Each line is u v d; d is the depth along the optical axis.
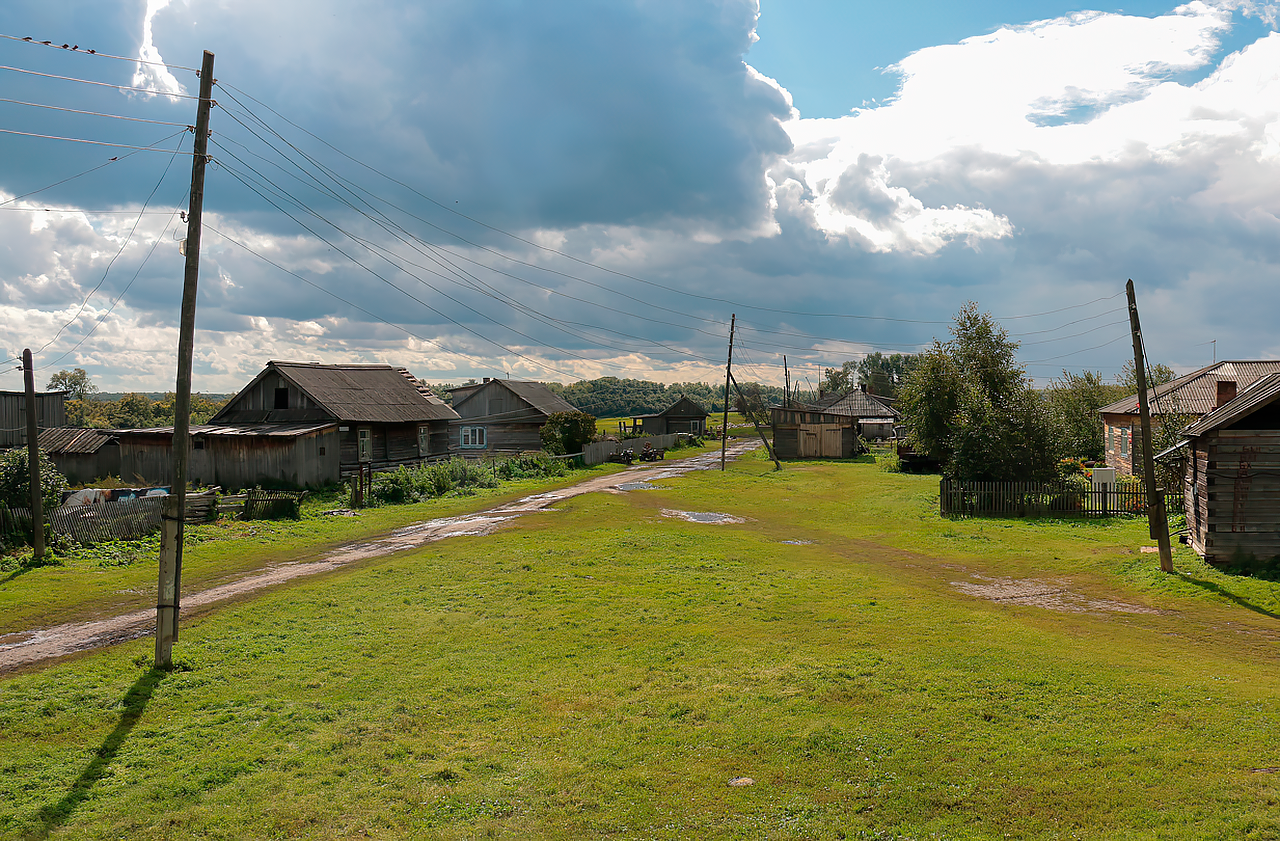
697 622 14.91
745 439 102.50
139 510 23.42
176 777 8.57
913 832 7.33
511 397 61.03
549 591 17.36
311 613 15.46
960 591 18.17
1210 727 9.39
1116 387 54.44
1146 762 8.52
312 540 24.53
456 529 26.78
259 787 8.41
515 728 10.03
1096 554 21.55
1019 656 12.48
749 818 7.70
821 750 9.16
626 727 10.01
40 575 18.55
